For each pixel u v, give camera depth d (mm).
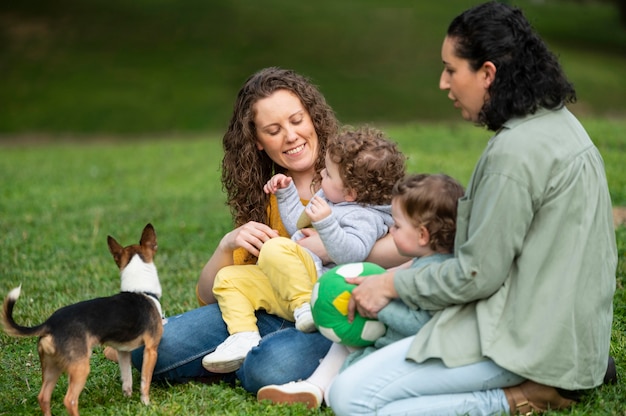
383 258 5445
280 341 5230
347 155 5438
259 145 6090
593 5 58000
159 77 35719
